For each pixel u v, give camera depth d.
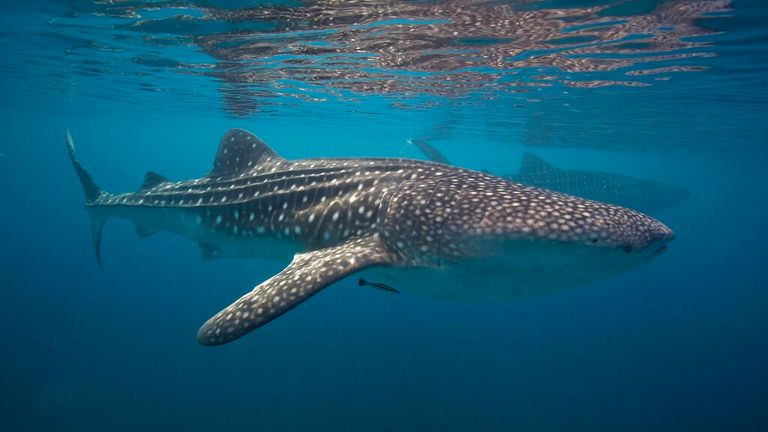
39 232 57.03
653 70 12.74
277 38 11.55
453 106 21.70
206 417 16.81
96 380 19.25
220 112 31.23
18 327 24.84
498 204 4.38
